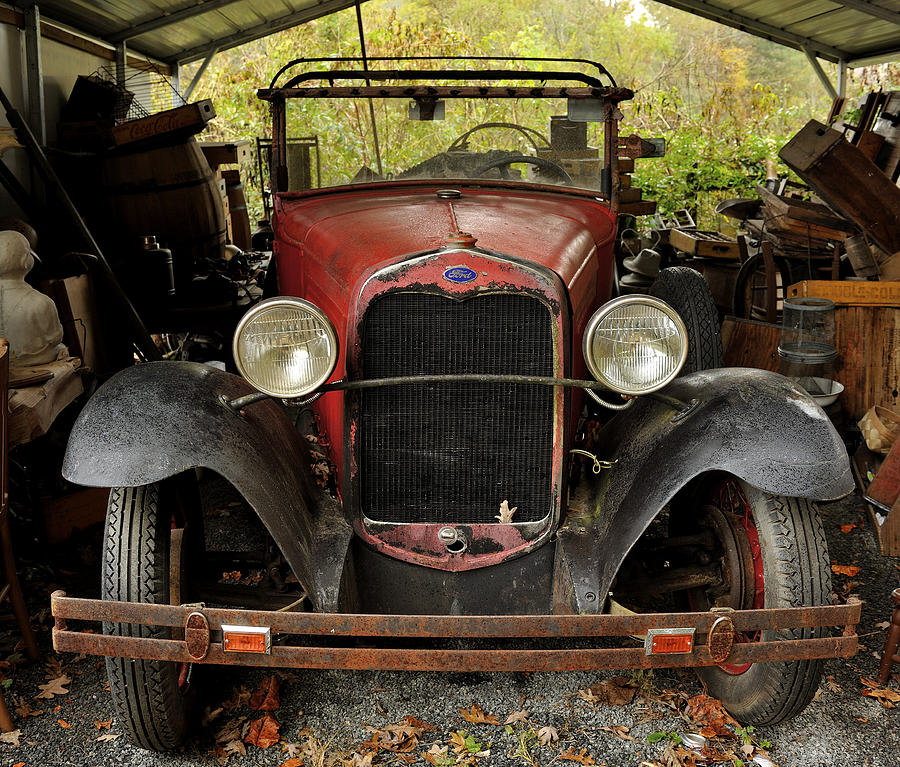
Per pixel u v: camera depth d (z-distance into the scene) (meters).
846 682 3.03
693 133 14.32
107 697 2.91
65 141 6.49
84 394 4.15
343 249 2.80
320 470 2.80
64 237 5.64
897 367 5.00
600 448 2.94
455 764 2.57
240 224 8.25
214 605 2.68
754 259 6.36
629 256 7.06
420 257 2.45
